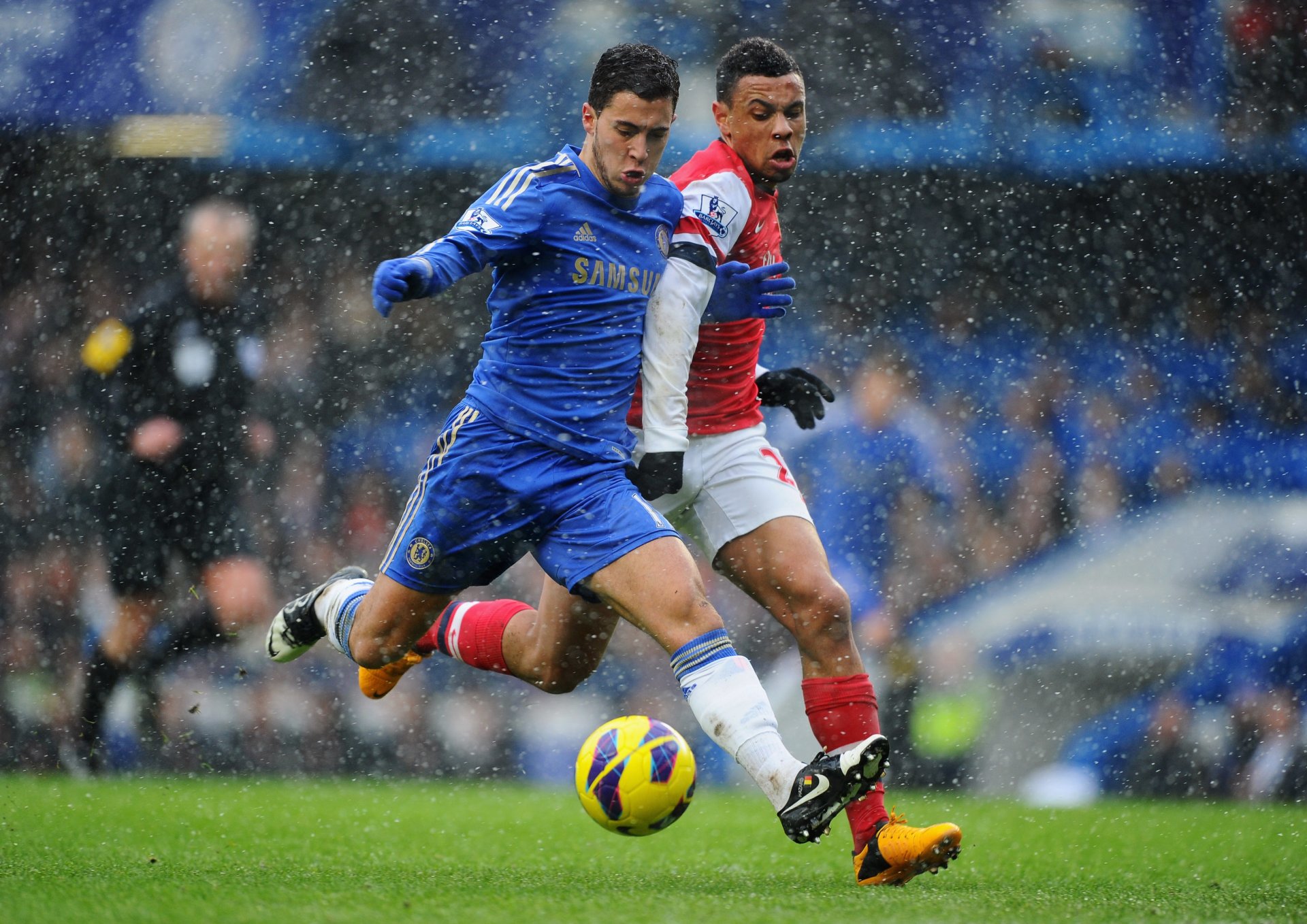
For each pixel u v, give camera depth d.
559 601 16.03
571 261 14.12
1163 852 18.88
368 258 40.09
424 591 14.88
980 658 34.66
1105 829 21.66
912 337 41.81
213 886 13.16
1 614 32.53
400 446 38.97
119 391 30.25
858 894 13.62
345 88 40.22
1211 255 41.88
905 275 41.94
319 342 39.75
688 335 14.92
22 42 39.66
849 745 15.23
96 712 29.66
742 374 16.14
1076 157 41.25
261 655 32.44
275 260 39.91
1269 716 33.84
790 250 42.09
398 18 39.94
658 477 14.84
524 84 40.62
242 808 22.36
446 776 32.53
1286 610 35.38
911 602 37.22
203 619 29.80
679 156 40.19
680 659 13.77
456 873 15.09
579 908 11.90
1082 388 41.50
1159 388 41.66
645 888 13.87
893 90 41.28
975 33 41.28
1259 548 37.75
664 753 14.34
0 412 37.06
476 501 14.31
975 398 41.22
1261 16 41.00
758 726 13.64
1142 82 41.28
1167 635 34.69
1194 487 40.38
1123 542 38.56
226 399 30.48
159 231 39.31
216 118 39.75
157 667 29.73
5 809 21.25
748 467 15.92
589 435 14.27
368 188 40.12
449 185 40.66
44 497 33.47
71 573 32.56
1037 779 33.00
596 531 14.05
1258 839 20.56
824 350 41.78
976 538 38.66
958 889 14.47
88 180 39.44
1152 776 33.19
